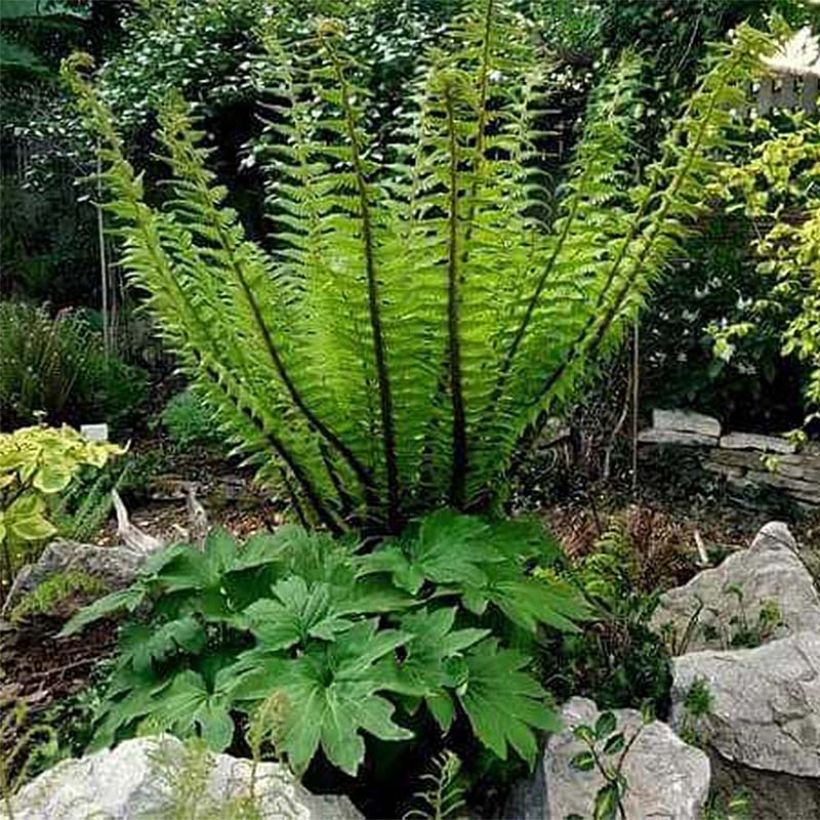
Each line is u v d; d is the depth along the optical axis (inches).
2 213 270.1
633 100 108.6
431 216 92.1
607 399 165.8
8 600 94.3
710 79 74.5
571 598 80.0
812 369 158.4
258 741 43.1
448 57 76.7
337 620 67.7
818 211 119.8
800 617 95.0
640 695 81.2
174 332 82.9
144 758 53.4
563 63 167.5
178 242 82.5
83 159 236.7
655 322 174.9
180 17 200.2
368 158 79.1
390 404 80.4
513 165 83.0
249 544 78.6
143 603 89.4
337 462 86.0
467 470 85.6
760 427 173.3
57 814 50.7
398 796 72.9
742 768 77.7
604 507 149.3
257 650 67.2
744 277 167.6
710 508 160.6
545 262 79.0
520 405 83.2
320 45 81.7
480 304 75.9
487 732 65.4
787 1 150.0
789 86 164.1
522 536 82.9
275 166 79.7
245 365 82.2
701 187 80.5
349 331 78.0
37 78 276.8
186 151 77.9
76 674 87.0
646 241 79.9
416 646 68.6
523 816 69.0
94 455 82.0
